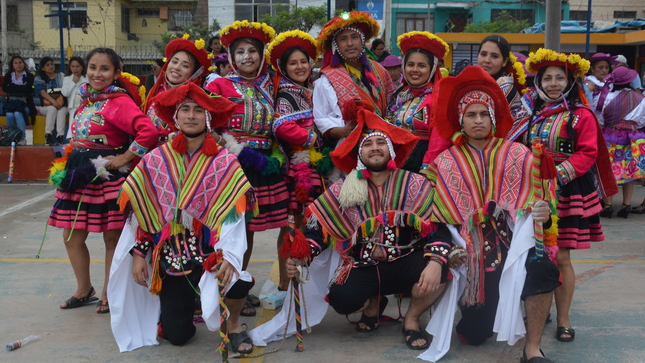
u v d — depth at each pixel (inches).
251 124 170.2
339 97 179.2
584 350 147.1
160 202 141.3
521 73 177.5
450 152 144.9
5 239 264.8
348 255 150.3
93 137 170.9
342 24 179.9
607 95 308.8
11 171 397.1
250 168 165.6
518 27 913.5
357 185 143.9
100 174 167.2
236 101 168.4
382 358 143.0
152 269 143.9
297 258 141.2
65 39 1032.2
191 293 146.8
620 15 1128.8
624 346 149.3
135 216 142.5
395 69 250.4
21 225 289.6
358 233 147.9
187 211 139.8
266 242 267.3
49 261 230.8
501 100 141.5
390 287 150.3
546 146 159.3
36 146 409.1
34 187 383.6
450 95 143.5
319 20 793.6
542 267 131.0
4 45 928.9
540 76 161.0
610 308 176.9
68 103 459.8
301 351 147.6
